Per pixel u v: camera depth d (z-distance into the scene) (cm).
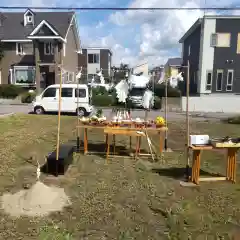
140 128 739
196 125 1452
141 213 439
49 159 605
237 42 2488
